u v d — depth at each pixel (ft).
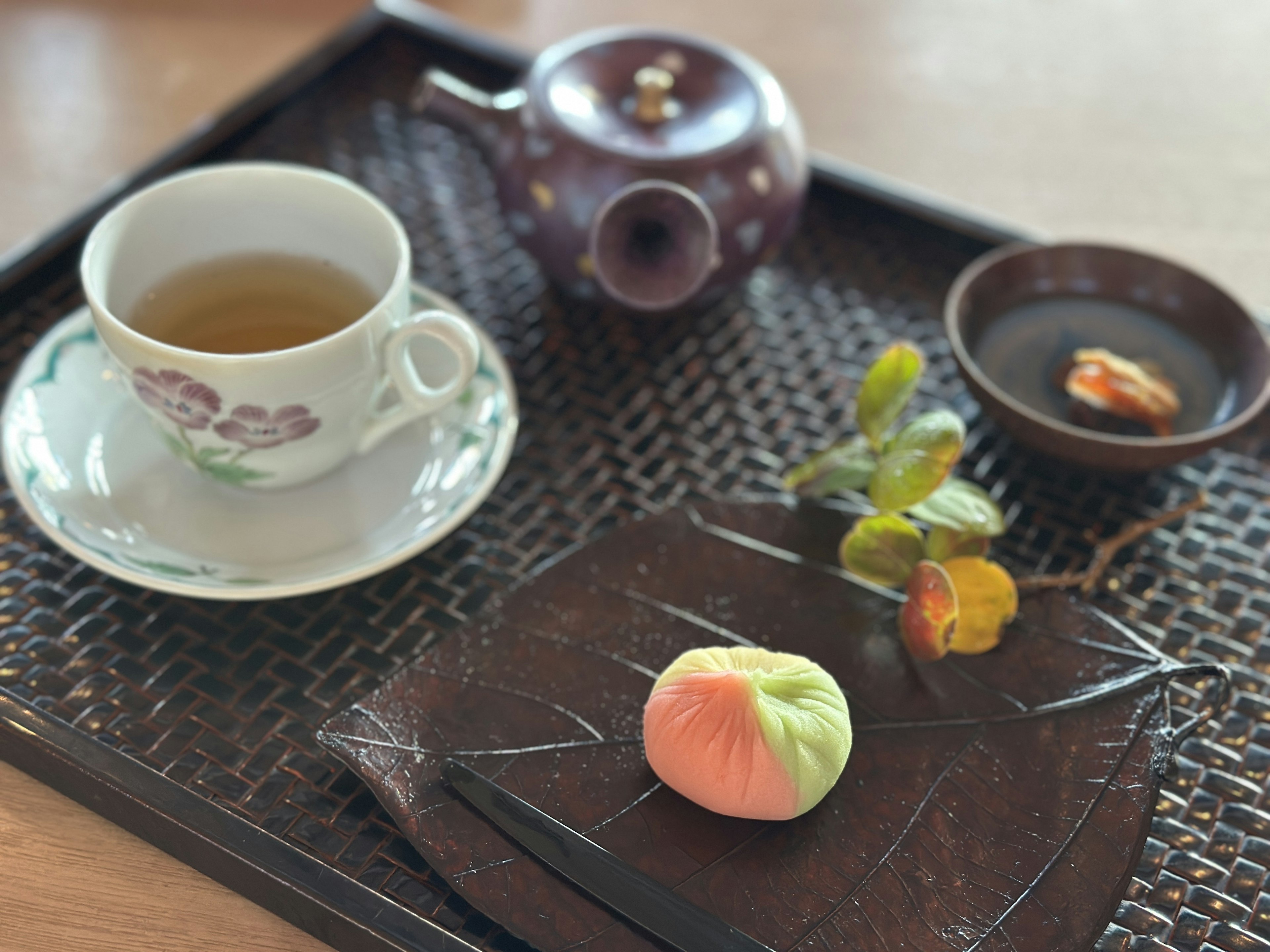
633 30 1.34
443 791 0.88
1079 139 1.74
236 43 1.84
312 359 0.96
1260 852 0.91
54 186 1.56
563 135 1.22
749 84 1.29
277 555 1.02
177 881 0.90
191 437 1.01
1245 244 1.57
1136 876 0.89
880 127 1.74
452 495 1.07
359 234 1.09
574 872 0.84
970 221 1.44
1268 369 1.17
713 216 1.22
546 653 0.98
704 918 0.82
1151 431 1.18
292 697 0.98
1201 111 1.81
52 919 0.87
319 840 0.89
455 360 1.19
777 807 0.86
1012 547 1.12
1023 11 2.01
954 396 1.28
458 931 0.84
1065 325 1.28
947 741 0.93
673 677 0.91
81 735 0.92
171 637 1.01
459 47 1.65
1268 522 1.16
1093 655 0.99
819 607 1.03
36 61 1.77
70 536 0.98
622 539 1.07
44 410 1.09
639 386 1.27
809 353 1.32
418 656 0.97
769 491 1.17
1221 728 0.99
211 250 1.12
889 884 0.85
